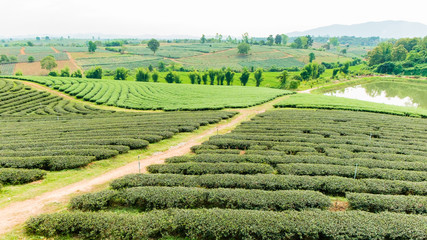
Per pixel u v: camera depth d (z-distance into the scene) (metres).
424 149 24.31
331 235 11.64
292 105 51.78
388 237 11.84
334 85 101.94
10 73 120.44
